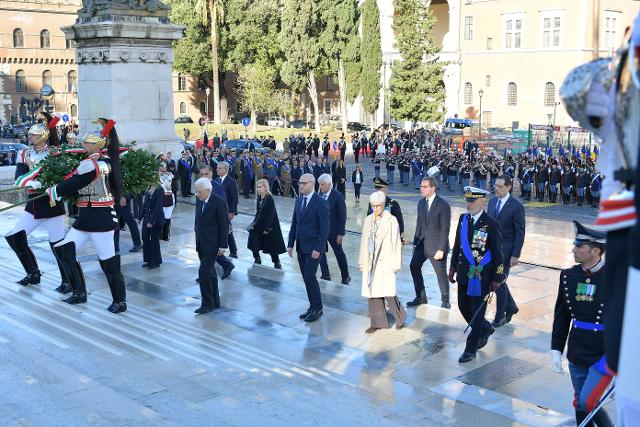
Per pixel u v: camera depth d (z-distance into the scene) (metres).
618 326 1.84
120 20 20.31
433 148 47.28
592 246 5.59
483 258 8.48
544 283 13.90
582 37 60.72
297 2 61.06
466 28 69.56
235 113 84.81
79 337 8.72
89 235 10.16
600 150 2.03
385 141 51.34
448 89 70.38
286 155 32.16
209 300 10.66
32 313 9.85
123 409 6.19
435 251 11.05
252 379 7.43
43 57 79.00
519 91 65.69
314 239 10.18
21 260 11.61
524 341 9.29
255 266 13.88
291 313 10.62
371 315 9.70
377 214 9.64
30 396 6.48
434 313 10.66
